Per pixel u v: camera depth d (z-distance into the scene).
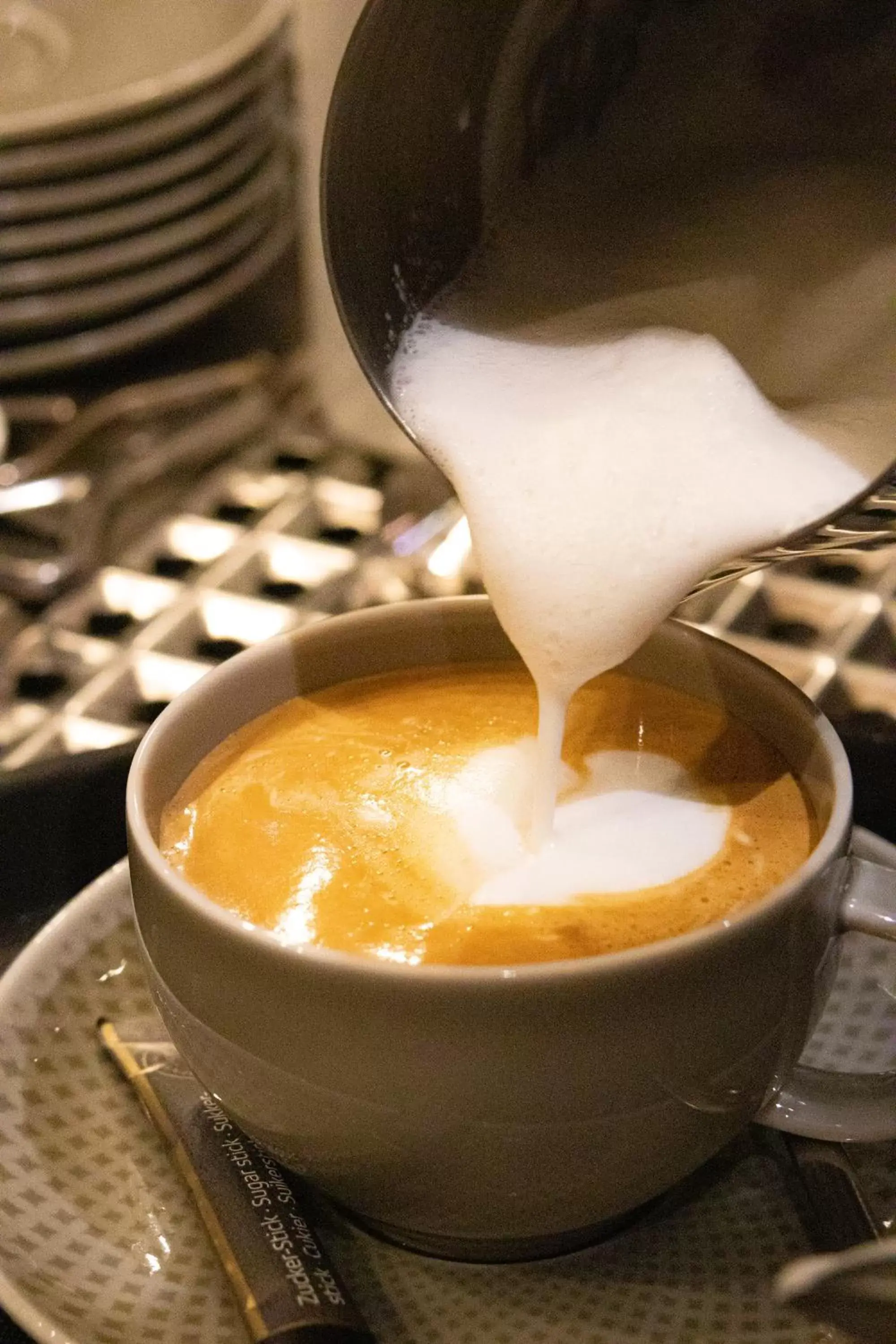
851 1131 0.39
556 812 0.41
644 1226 0.40
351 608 0.57
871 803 0.47
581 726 0.43
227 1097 0.38
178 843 0.40
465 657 0.45
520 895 0.40
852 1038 0.43
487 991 0.35
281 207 0.74
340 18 0.70
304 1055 0.36
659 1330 0.38
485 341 0.42
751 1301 0.38
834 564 0.57
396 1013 0.35
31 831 0.46
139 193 0.65
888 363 0.39
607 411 0.40
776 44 0.40
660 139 0.42
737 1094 0.37
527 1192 0.37
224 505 0.62
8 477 0.63
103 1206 0.40
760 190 0.42
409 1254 0.39
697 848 0.41
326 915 0.39
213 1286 0.38
